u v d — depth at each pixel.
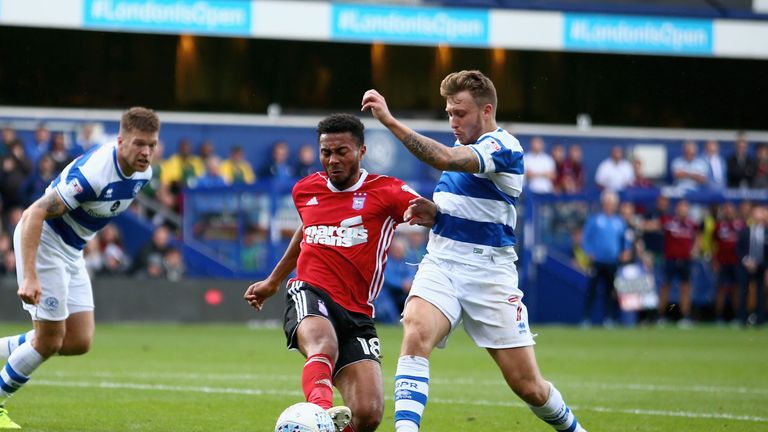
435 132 80.50
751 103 84.88
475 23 77.44
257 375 40.28
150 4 73.94
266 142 79.38
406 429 21.61
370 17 76.44
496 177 22.58
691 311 78.56
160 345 52.75
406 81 80.25
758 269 74.56
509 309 22.67
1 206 68.75
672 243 74.38
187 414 29.80
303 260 23.55
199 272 70.31
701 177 80.75
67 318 26.83
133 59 77.19
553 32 78.19
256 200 69.50
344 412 20.83
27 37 75.56
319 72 79.56
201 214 70.56
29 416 28.72
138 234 73.25
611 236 71.31
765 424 29.97
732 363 48.44
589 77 82.75
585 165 83.19
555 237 74.06
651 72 83.50
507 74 81.50
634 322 74.50
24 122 75.88
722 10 80.88
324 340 22.12
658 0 79.94
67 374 39.22
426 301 22.61
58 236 26.11
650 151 84.00
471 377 41.38
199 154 78.06
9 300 65.81
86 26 73.19
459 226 22.83
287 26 75.50
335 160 23.12
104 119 77.00
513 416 30.75
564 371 44.34
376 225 23.50
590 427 29.06
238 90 78.94
